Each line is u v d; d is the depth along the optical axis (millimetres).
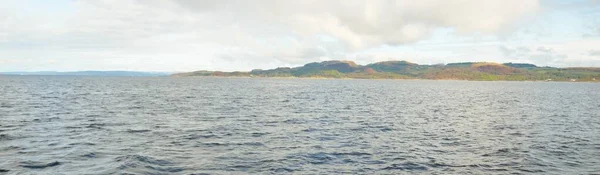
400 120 38688
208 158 20109
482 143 25906
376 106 56281
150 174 16844
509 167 19484
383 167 19031
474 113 47875
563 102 71750
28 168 17281
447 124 36062
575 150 23859
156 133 27703
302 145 23953
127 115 38938
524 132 31281
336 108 51688
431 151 23031
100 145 22688
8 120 32719
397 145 24688
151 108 47594
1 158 18906
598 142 26797
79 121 33250
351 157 20938
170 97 71812
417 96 89375
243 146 23375
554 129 33281
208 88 124062
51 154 20062
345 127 32594
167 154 20719
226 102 60219
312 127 32219
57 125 30469
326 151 22250
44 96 66812
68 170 17109
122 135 26453
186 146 23078
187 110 45812
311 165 19062
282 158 20328
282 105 55594
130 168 17578
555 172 18719
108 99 62469
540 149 24016
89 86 120750
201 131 29109
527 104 65812
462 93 111938
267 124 33781
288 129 30844
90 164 18188
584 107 59594
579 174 18469
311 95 86500
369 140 26281
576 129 33438
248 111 45500
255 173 17422
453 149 23734
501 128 33594
